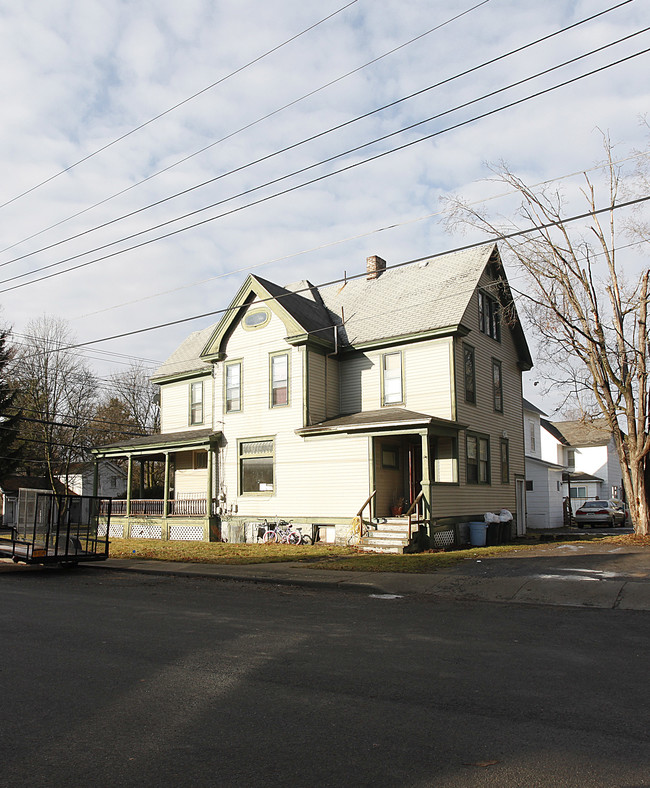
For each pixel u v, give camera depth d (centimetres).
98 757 444
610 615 1008
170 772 419
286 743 467
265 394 2447
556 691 596
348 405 2430
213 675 652
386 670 671
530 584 1247
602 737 479
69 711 541
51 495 1686
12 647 779
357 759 438
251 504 2439
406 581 1344
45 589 1337
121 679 637
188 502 2669
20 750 458
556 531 3188
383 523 2022
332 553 1897
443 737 479
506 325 2670
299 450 2317
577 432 4944
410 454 2202
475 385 2319
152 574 1623
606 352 2142
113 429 4922
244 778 409
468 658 725
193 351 3125
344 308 2638
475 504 2252
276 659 719
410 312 2353
